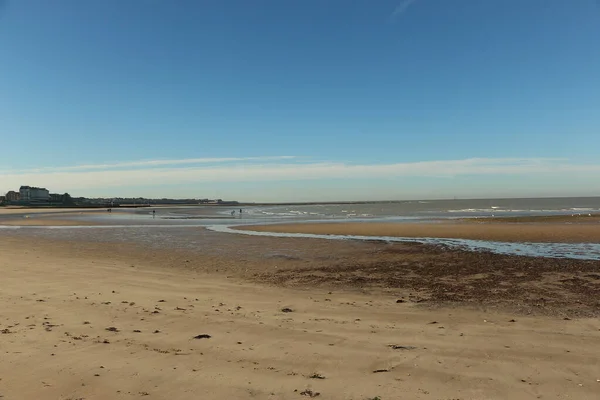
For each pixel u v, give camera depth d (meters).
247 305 8.67
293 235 27.45
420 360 5.13
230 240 24.41
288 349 5.53
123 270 13.58
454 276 12.73
